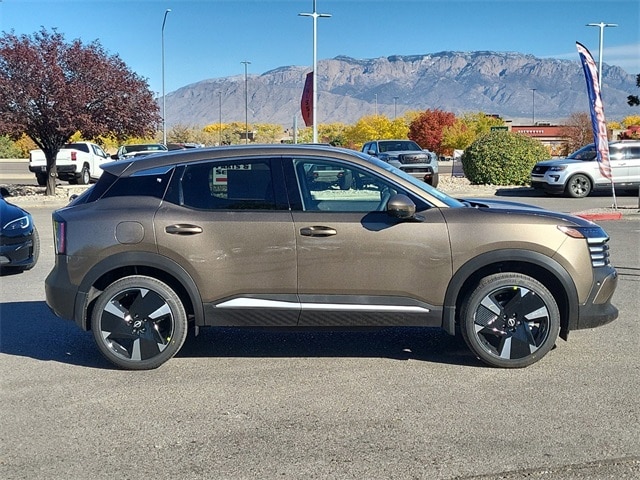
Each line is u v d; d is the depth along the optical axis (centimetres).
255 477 409
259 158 589
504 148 2488
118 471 418
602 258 589
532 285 573
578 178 2170
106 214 585
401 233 569
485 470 413
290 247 572
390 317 580
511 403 514
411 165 2461
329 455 435
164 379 575
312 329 608
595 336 684
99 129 2161
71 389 554
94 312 589
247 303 580
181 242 575
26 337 699
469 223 573
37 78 2064
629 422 478
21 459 435
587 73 1570
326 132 9075
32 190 2541
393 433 465
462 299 591
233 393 542
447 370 588
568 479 402
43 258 1170
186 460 431
